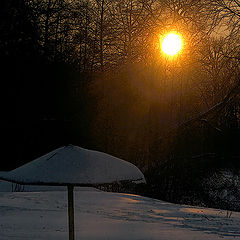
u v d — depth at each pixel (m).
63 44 26.11
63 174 3.39
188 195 16.73
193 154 18.67
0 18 21.72
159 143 20.06
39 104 22.16
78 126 22.70
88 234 7.55
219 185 16.53
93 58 28.03
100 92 24.70
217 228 8.77
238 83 16.58
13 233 7.38
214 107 17.91
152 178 18.08
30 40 22.70
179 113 22.94
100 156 3.83
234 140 17.73
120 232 7.85
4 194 12.80
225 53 16.33
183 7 18.50
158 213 10.69
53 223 8.59
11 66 21.83
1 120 21.52
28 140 21.83
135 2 26.73
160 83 24.59
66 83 22.81
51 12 25.58
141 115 24.44
